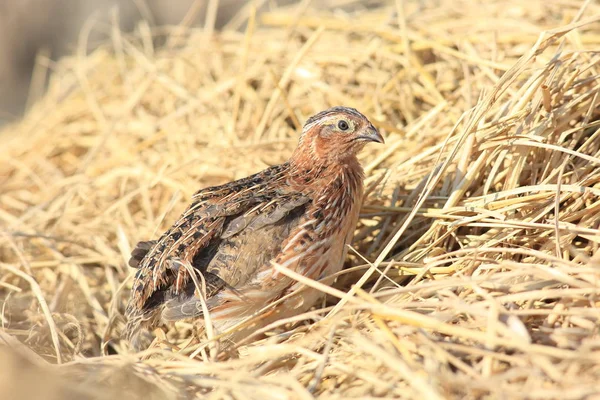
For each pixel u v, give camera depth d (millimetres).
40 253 12219
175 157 13242
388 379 7238
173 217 12234
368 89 13422
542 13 13055
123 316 10781
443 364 7059
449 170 10562
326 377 7703
